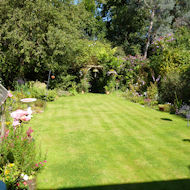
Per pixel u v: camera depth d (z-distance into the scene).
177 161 4.73
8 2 11.52
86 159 4.74
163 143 5.83
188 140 6.08
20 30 11.75
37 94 11.70
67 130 6.84
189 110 9.29
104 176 4.05
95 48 17.48
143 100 12.41
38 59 12.71
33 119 8.04
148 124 7.76
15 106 8.73
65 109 10.15
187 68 11.59
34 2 11.51
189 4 27.50
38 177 3.97
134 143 5.79
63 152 5.10
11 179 3.50
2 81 14.10
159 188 3.69
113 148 5.41
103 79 16.77
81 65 16.12
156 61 14.15
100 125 7.52
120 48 23.64
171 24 29.27
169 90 11.69
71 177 3.99
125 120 8.29
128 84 16.78
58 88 14.92
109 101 12.69
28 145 4.09
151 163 4.61
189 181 3.91
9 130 4.49
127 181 3.89
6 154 3.78
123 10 30.50
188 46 13.97
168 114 9.48
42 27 12.52
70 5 13.63
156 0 25.09
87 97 14.15
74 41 13.22
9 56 12.80
